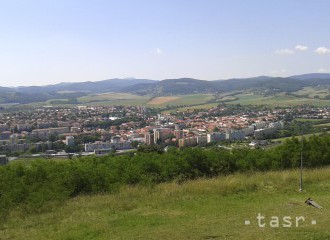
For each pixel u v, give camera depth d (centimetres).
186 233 901
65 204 1207
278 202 1170
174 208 1134
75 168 1465
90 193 1371
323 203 1145
